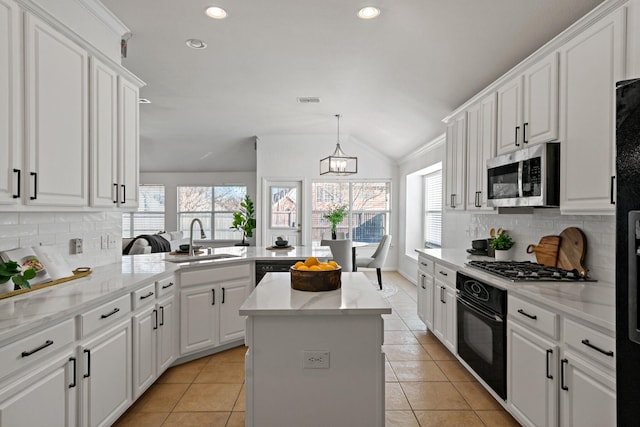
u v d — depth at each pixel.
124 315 2.20
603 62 1.83
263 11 2.74
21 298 1.85
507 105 2.76
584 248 2.40
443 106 4.24
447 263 3.26
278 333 1.73
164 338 2.75
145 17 2.83
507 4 2.43
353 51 3.41
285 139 7.48
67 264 2.34
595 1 2.16
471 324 2.75
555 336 1.80
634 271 1.23
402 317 4.57
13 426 1.39
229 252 3.99
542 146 2.22
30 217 2.19
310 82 4.26
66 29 2.10
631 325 1.24
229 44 3.29
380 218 7.79
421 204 7.18
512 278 2.28
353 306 1.74
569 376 1.72
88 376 1.83
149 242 6.12
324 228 7.66
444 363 3.22
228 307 3.38
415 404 2.54
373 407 1.75
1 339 1.32
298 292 2.02
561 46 2.15
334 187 7.69
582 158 1.99
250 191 9.17
